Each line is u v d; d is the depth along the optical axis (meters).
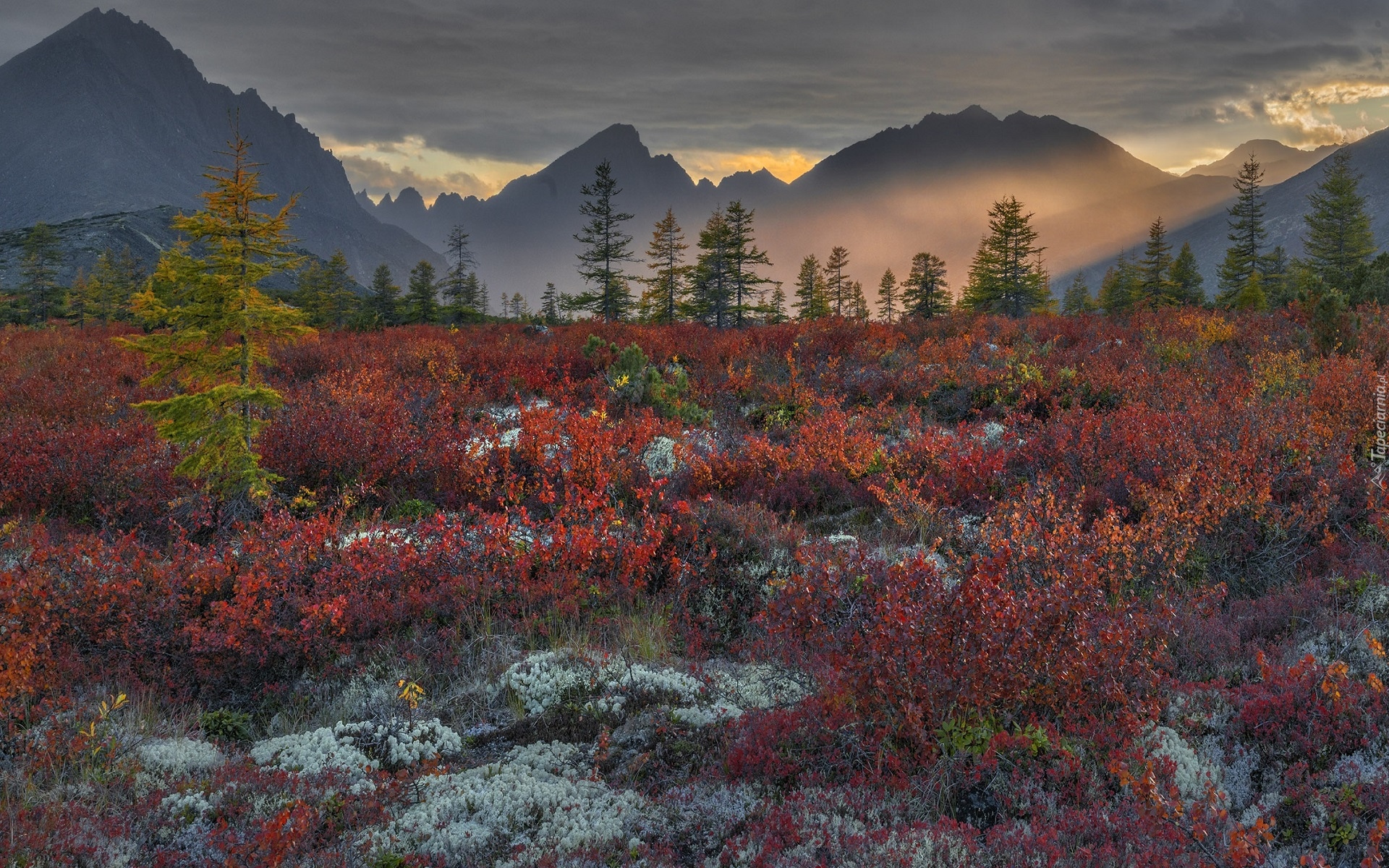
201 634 6.90
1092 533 8.05
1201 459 9.73
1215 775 4.78
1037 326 23.02
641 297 51.44
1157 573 7.92
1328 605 7.16
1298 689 5.36
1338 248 59.62
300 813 4.50
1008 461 11.59
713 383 17.16
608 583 8.41
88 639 6.95
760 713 5.60
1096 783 4.51
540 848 4.38
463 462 11.21
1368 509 8.80
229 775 5.21
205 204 10.07
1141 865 3.73
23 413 13.85
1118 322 24.98
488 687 6.69
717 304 48.56
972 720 5.02
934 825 4.12
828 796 4.54
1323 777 4.66
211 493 10.26
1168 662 6.10
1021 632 5.10
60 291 73.56
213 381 10.51
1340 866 3.96
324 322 56.53
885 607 5.39
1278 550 8.31
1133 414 11.79
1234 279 60.34
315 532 8.44
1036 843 3.88
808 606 6.63
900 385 16.30
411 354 19.97
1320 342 16.86
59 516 10.09
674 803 4.77
